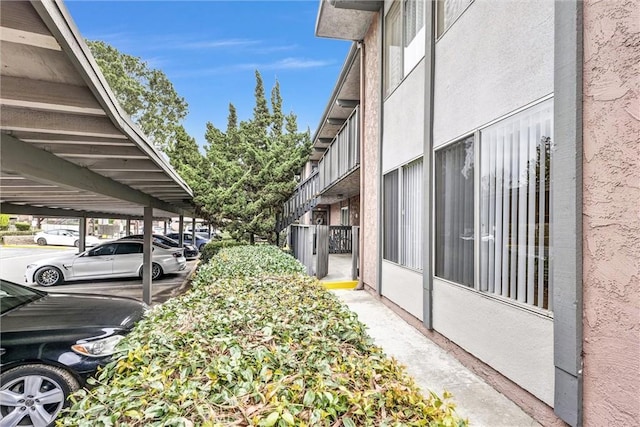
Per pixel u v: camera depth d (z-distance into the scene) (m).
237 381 1.62
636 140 2.03
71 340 3.29
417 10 5.43
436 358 4.17
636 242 2.02
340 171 10.61
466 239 3.93
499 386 3.34
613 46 2.17
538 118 2.90
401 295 5.88
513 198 3.19
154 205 8.55
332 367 1.80
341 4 7.08
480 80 3.64
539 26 2.82
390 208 6.60
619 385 2.12
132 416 1.33
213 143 14.91
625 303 2.08
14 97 2.42
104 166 4.49
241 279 4.16
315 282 4.04
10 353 3.11
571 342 2.44
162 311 2.80
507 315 3.21
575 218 2.42
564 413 2.50
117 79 25.97
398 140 6.16
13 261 17.31
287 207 14.27
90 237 26.56
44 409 3.09
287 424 1.28
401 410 1.49
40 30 1.84
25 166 3.21
